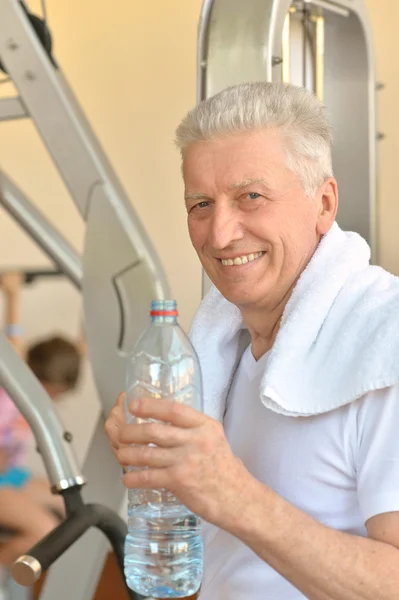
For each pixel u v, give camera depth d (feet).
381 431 3.50
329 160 4.03
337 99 7.33
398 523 3.37
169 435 3.16
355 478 3.68
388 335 3.53
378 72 10.44
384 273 3.93
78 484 5.57
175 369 3.85
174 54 11.83
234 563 4.07
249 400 4.22
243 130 3.79
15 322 13.34
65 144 6.52
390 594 3.27
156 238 12.17
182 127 3.96
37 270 13.34
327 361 3.68
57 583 6.51
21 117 6.62
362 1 7.00
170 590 3.85
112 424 3.96
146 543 3.87
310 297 3.82
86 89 12.52
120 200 6.56
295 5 6.51
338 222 7.50
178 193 11.99
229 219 3.84
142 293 6.45
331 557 3.28
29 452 13.09
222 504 3.23
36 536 9.82
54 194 13.14
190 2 11.61
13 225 13.99
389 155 10.41
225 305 4.47
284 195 3.82
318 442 3.73
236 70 5.68
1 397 10.86
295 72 6.77
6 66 6.56
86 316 6.57
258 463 3.98
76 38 12.50
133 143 12.26
